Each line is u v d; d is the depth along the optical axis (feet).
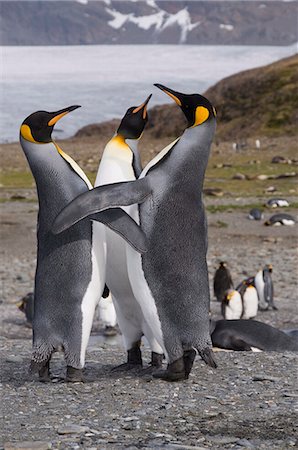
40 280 24.66
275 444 19.22
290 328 45.39
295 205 110.42
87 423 20.94
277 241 83.05
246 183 144.05
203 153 24.70
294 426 20.67
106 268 26.03
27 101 486.38
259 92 274.77
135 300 26.37
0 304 54.49
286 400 23.29
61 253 24.38
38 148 24.59
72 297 24.40
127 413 21.91
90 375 27.17
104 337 43.29
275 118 254.06
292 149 209.56
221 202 114.83
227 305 48.06
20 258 75.10
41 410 22.27
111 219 23.66
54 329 24.63
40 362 24.73
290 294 57.62
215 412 22.03
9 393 24.26
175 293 24.43
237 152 205.16
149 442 19.27
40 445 18.71
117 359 30.91
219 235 86.48
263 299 51.47
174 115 292.61
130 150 26.68
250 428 20.54
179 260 24.40
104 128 345.10
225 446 19.10
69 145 265.34
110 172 25.98
